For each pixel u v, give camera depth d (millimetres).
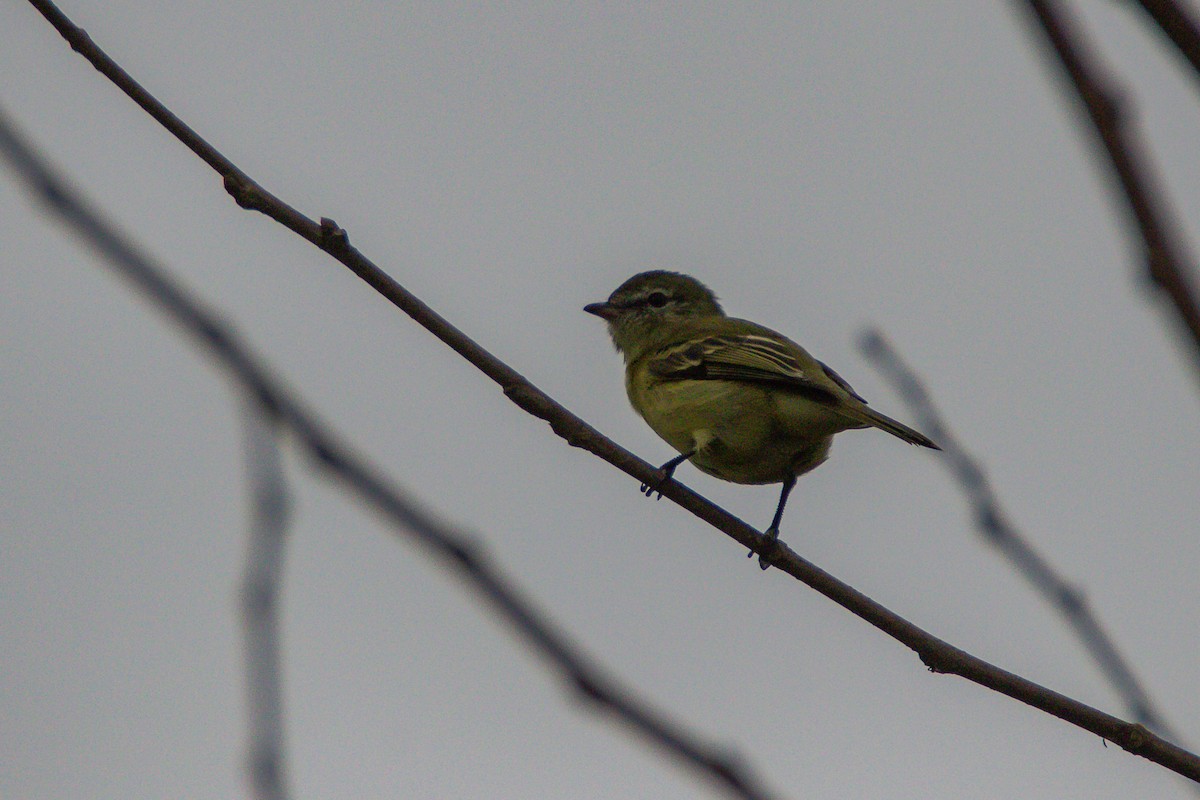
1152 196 4215
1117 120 4180
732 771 5234
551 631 5438
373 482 5664
